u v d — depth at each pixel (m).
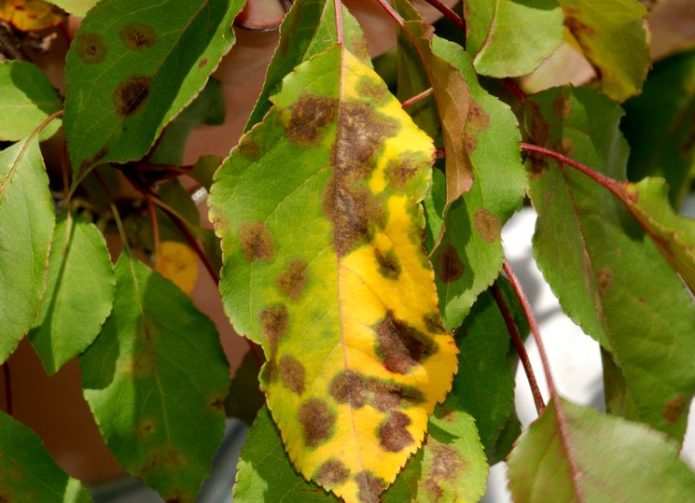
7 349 0.31
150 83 0.31
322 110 0.29
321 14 0.30
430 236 0.30
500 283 0.34
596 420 0.32
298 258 0.29
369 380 0.29
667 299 0.35
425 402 0.29
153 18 0.31
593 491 0.31
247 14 0.34
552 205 0.34
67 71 0.31
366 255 0.29
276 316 0.29
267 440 0.31
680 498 0.31
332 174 0.29
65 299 0.33
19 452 0.32
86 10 0.32
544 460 0.32
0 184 0.32
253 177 0.29
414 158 0.29
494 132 0.31
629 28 0.35
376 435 0.29
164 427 0.34
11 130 0.33
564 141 0.35
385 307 0.29
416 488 0.30
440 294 0.30
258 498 0.31
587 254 0.35
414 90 0.33
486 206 0.31
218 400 0.34
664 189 0.34
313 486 0.31
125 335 0.34
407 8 0.32
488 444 0.33
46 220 0.32
